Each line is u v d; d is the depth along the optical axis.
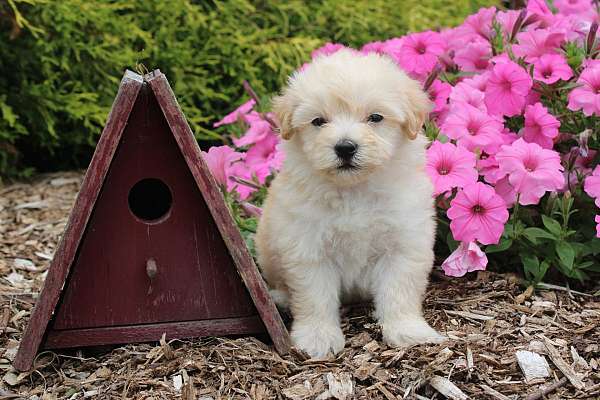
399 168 0.90
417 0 1.77
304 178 0.89
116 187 0.85
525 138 1.05
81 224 0.82
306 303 0.90
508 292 0.99
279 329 0.87
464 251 0.97
